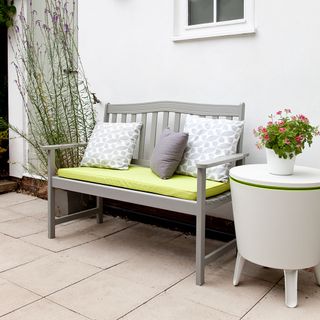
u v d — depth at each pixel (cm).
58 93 348
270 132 202
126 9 328
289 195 188
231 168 228
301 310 193
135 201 245
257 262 202
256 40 266
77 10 367
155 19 312
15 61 425
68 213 332
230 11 284
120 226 322
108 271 235
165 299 202
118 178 255
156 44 313
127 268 240
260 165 234
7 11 417
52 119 341
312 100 248
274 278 228
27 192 429
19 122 430
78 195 338
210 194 227
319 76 244
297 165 246
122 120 324
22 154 431
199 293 209
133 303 197
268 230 195
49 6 385
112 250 269
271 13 258
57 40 356
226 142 249
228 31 276
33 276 226
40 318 181
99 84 352
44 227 317
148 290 211
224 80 282
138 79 327
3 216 346
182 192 224
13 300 197
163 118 298
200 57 291
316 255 200
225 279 227
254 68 268
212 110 275
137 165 309
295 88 253
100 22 345
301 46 249
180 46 301
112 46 340
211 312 189
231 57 277
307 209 190
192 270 238
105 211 355
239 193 204
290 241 193
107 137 299
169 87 310
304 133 204
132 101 333
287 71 255
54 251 265
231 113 266
